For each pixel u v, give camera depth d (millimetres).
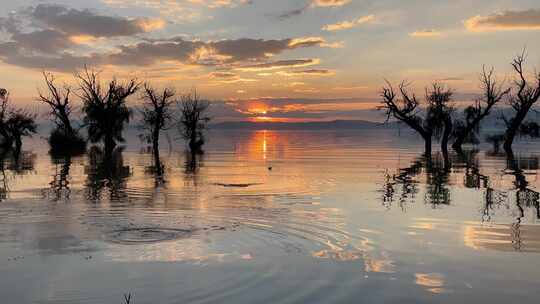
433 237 12789
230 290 8664
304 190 23578
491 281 9180
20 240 12648
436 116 66000
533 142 95062
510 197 20625
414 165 40812
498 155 54531
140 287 8906
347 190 23531
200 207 18078
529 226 14234
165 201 19766
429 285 8930
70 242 12383
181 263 10391
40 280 9391
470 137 85625
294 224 14617
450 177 30188
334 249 11508
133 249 11617
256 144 103062
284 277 9344
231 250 11469
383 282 9055
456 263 10312
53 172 34406
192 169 37625
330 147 83625
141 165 42000
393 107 66250
